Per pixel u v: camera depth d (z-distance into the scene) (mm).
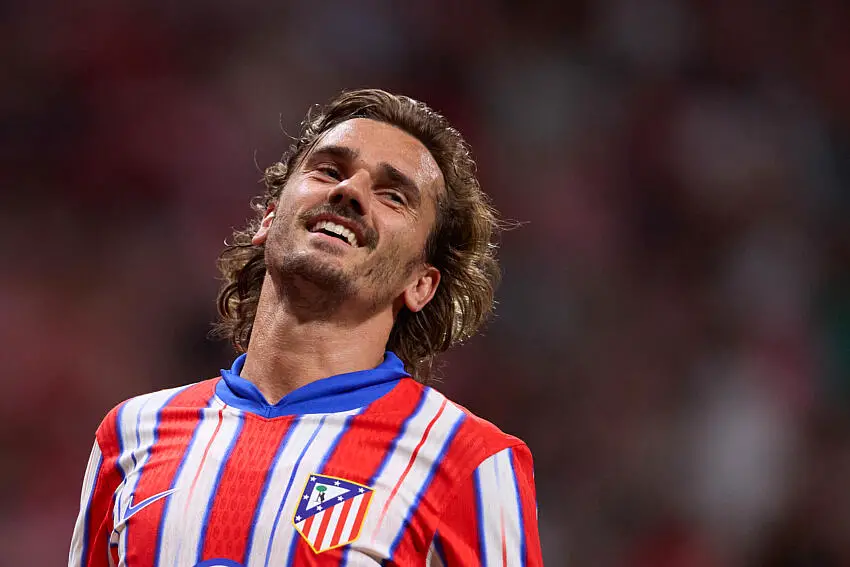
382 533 6285
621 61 33594
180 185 28703
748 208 32281
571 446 27719
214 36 30609
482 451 6809
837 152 33562
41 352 25734
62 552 23859
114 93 29062
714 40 34312
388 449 6680
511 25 33469
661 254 31375
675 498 27312
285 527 6230
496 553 6582
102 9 29672
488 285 8898
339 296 7188
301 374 7191
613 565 26344
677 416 28641
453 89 32469
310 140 8516
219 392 7273
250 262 8773
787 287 31203
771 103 33844
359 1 32375
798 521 27422
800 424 28984
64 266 27047
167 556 6309
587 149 32469
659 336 29938
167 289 27469
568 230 31125
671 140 32688
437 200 7930
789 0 34750
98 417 25625
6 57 28531
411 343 8383
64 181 27953
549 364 28781
